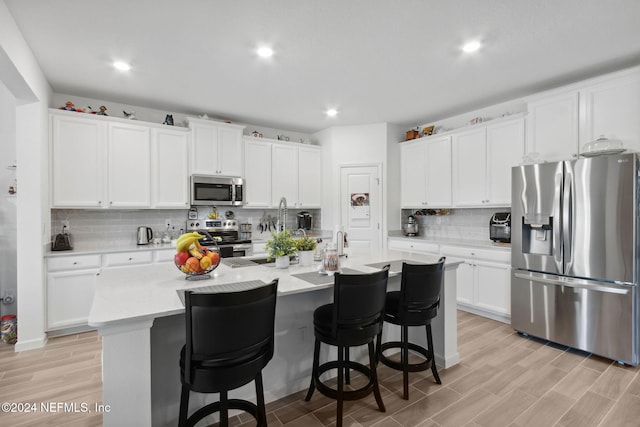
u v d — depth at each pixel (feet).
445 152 13.85
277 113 13.96
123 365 4.25
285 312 6.80
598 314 8.49
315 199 16.71
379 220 15.57
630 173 7.94
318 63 9.22
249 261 8.64
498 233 12.22
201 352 4.22
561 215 9.11
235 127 14.16
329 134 16.35
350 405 6.47
